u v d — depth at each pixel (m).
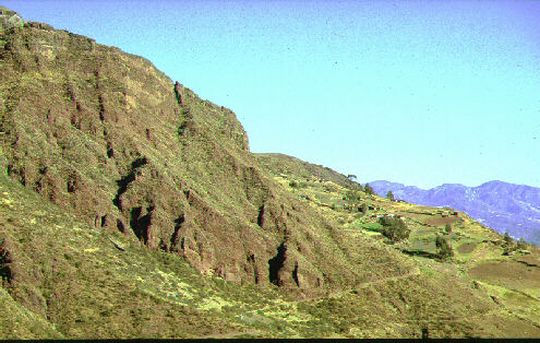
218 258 111.81
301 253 122.69
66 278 92.06
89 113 121.25
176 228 110.50
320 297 117.06
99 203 108.31
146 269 102.81
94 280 94.75
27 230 95.62
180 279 104.69
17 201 101.31
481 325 131.38
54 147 113.69
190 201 116.19
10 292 85.62
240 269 113.69
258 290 112.44
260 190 132.00
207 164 132.50
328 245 133.38
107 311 89.94
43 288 89.12
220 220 115.94
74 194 107.19
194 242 110.06
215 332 93.44
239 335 94.50
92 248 101.25
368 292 124.44
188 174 126.19
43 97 118.12
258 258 115.75
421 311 128.25
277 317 106.56
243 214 124.75
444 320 127.19
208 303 102.00
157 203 112.31
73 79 126.06
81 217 105.81
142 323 89.88
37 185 105.94
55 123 116.56
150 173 116.12
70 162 112.69
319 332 105.00
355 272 128.75
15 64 122.25
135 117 128.00
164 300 97.12
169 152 128.88
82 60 130.12
